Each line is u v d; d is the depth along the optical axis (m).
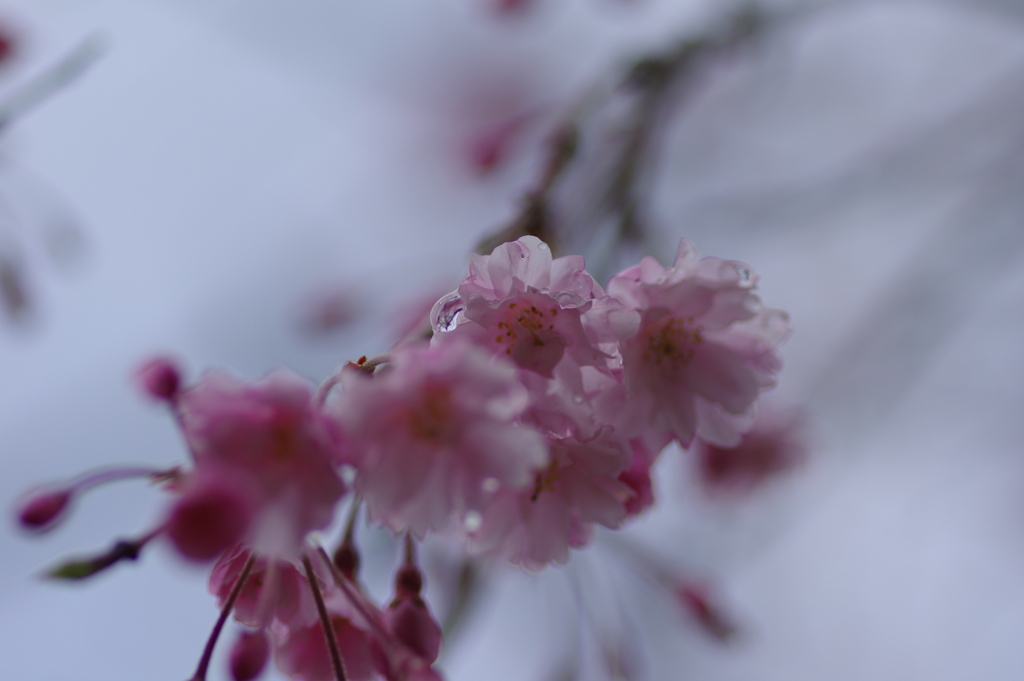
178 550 0.27
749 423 0.32
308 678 0.31
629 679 0.40
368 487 0.29
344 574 0.31
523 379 0.30
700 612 0.44
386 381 0.29
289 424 0.28
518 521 0.31
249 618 0.31
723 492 0.50
